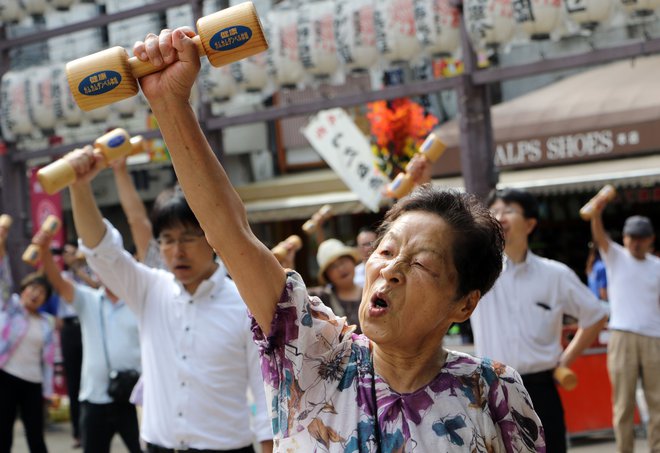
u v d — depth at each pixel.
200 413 3.32
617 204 11.95
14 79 8.01
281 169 14.06
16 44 8.50
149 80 1.68
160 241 3.42
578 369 7.36
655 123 10.49
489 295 4.22
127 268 3.50
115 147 3.20
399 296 1.73
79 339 8.14
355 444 1.72
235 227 1.75
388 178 7.84
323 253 5.29
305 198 12.59
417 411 1.75
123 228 13.93
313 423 1.76
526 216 4.21
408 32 6.18
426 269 1.72
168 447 3.35
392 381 1.79
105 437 5.73
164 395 3.38
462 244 1.75
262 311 1.79
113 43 8.68
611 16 5.42
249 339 3.38
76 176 3.14
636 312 6.51
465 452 1.73
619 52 5.58
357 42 6.32
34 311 6.80
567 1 5.41
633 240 6.56
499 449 1.82
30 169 10.20
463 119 6.16
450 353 1.87
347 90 12.86
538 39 5.66
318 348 1.80
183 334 3.38
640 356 6.48
